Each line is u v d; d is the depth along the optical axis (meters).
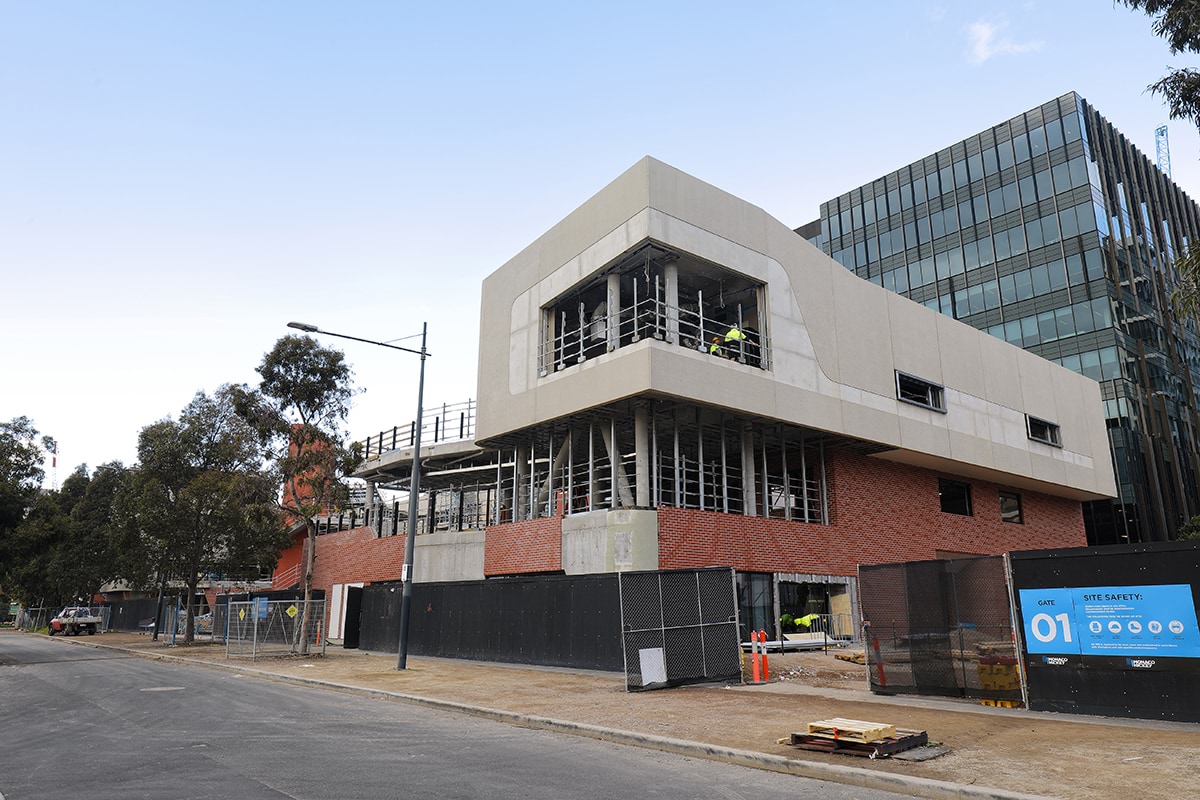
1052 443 34.88
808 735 9.12
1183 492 48.88
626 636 15.16
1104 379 46.84
